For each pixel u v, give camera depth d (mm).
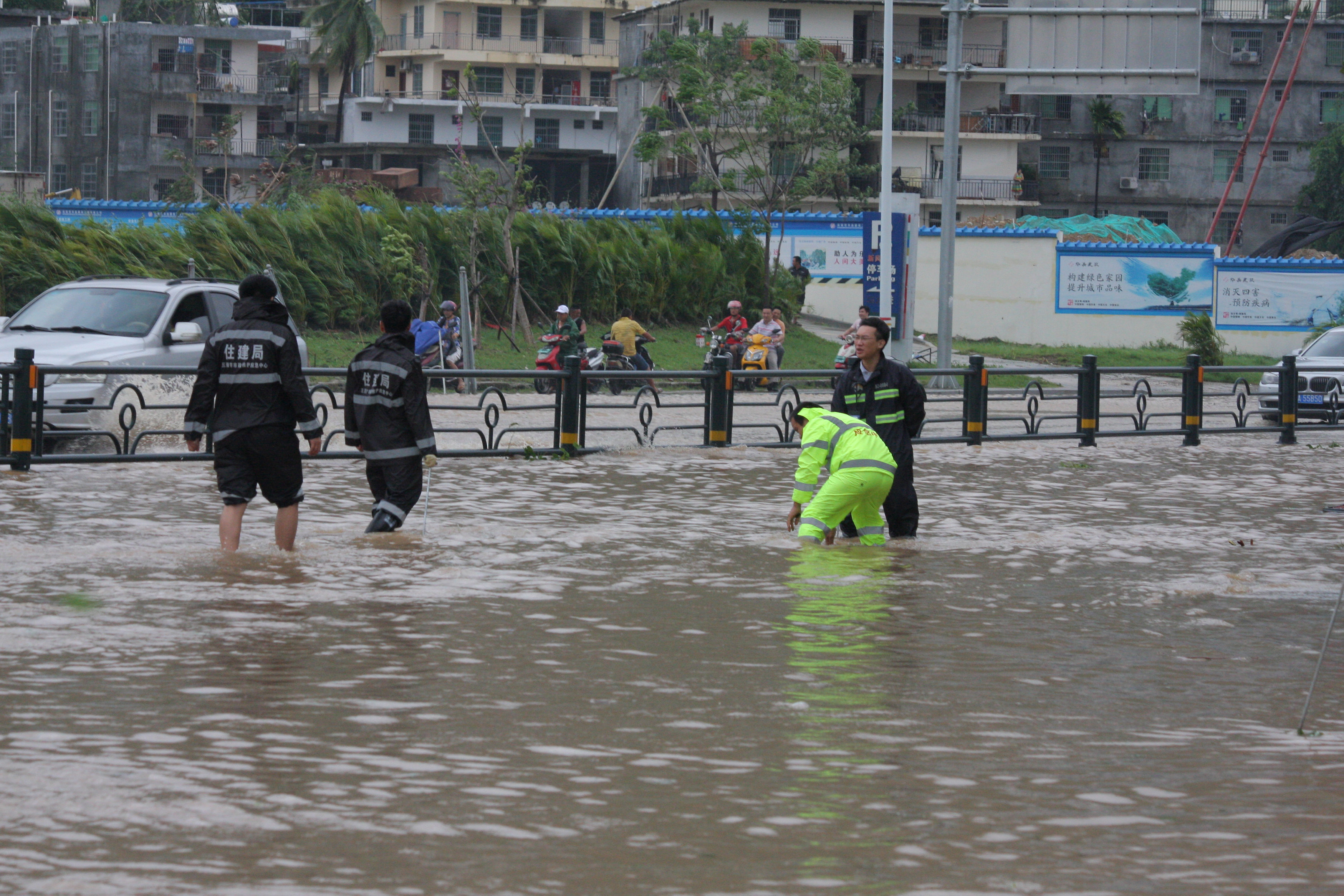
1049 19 40156
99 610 11414
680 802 7082
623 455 25984
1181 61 39406
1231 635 11617
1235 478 24969
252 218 50250
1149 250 68000
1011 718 8867
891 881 6102
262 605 11852
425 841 6473
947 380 43625
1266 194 109750
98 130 109188
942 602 12797
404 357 15961
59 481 19984
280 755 7719
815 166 85188
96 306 24828
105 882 5910
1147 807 7172
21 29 115438
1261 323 68500
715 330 47625
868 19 103188
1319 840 6719
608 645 10680
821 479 22859
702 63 88812
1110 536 17406
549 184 124875
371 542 15438
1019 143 107812
